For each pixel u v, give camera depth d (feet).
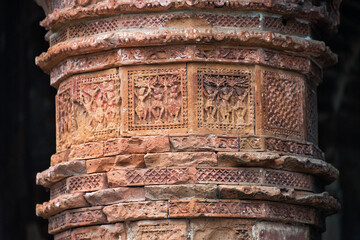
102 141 37.86
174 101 37.04
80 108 39.14
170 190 36.09
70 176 38.73
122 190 36.76
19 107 90.68
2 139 90.89
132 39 37.01
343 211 90.89
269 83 38.34
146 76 37.42
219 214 36.14
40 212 40.63
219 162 36.60
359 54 90.43
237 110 37.45
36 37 89.86
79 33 39.37
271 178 37.45
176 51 37.11
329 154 90.02
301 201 38.01
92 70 38.63
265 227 37.24
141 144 36.81
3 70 90.74
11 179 90.53
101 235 37.60
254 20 38.19
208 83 37.22
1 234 89.61
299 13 39.22
